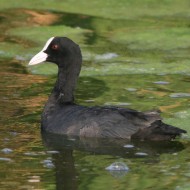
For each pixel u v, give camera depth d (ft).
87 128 47.44
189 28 83.41
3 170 41.19
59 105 50.83
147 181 39.78
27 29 80.69
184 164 42.68
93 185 39.17
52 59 52.21
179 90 59.72
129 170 41.57
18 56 70.13
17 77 63.00
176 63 69.05
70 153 44.62
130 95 57.93
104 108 48.39
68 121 48.42
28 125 50.16
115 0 97.96
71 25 83.61
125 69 66.69
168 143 46.47
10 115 52.19
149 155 44.34
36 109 53.72
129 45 75.82
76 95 57.77
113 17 88.53
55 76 63.77
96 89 59.72
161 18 88.84
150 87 60.64
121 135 46.55
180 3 97.66
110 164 42.65
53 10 90.79
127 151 45.06
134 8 94.32
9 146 45.60
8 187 38.55
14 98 56.39
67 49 51.83
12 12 89.04
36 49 72.54
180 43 76.89
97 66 67.51
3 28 81.10
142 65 68.18
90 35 79.25
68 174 40.75
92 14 89.56
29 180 39.63
